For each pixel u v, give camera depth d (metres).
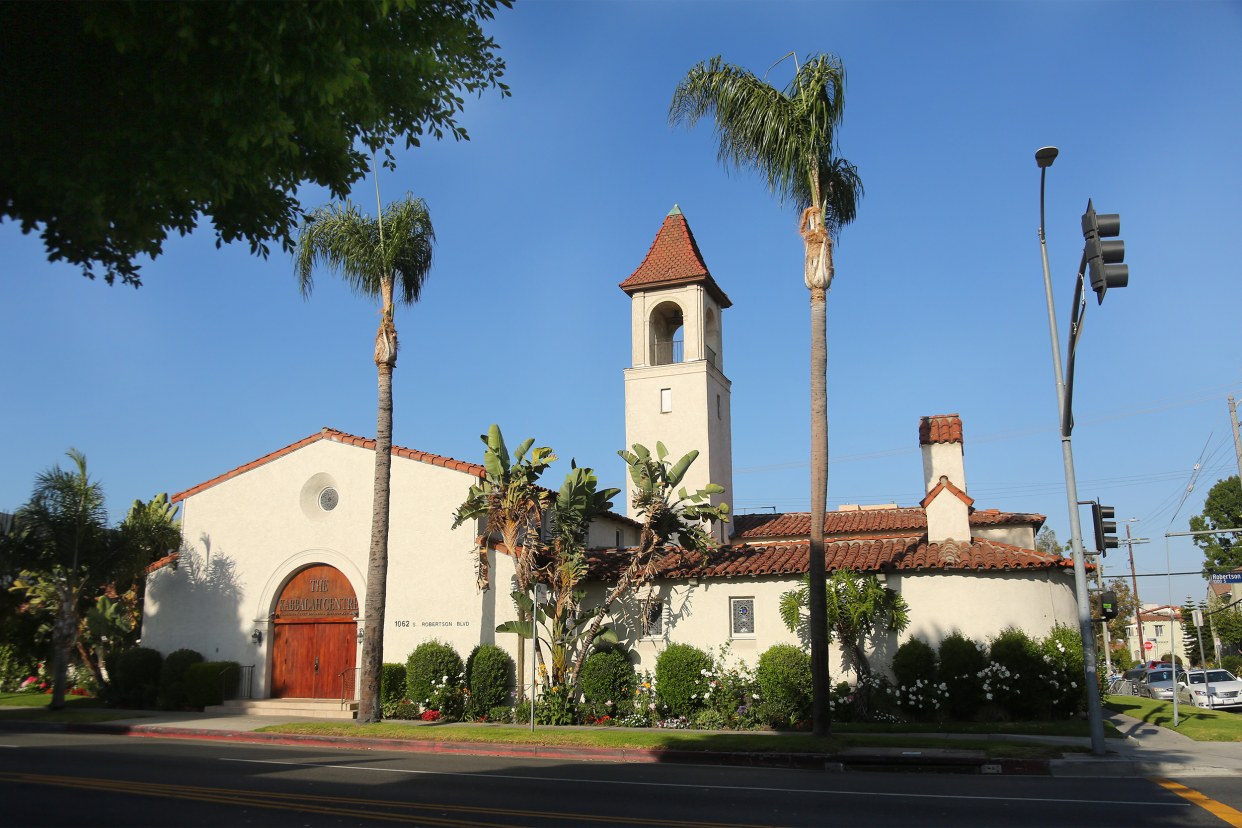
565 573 20.95
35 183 7.05
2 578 26.09
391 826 9.20
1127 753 15.16
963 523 21.91
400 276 22.03
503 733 18.33
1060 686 18.75
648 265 32.09
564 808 10.34
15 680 30.39
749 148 18.30
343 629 24.33
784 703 19.34
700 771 14.22
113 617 27.92
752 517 33.19
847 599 19.61
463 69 8.86
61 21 6.54
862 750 15.35
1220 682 29.64
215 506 26.17
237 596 25.27
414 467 24.16
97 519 24.64
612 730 18.84
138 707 25.25
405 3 7.20
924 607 20.12
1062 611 19.66
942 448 24.83
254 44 6.54
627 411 31.17
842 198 19.08
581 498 21.72
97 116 6.94
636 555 21.30
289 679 24.48
